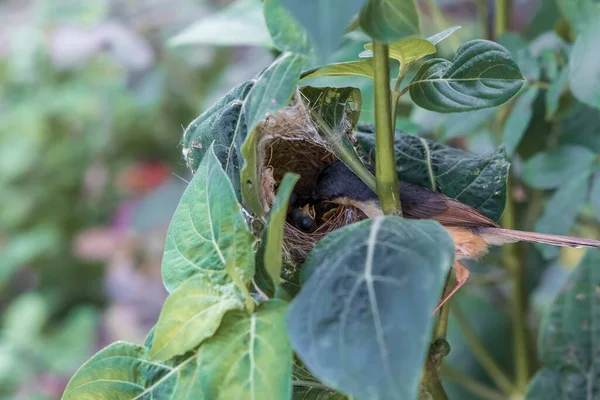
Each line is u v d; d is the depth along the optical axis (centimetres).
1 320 107
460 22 78
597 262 46
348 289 31
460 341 68
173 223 36
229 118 38
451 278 54
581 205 49
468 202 45
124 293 95
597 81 45
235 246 35
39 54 105
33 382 94
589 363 46
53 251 109
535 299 71
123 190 108
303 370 39
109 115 104
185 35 59
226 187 35
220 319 34
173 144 104
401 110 62
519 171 57
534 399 46
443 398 39
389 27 33
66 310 109
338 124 42
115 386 36
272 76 35
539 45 54
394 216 34
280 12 34
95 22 91
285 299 34
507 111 54
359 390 30
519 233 46
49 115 108
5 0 137
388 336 30
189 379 35
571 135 52
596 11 46
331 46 29
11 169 108
